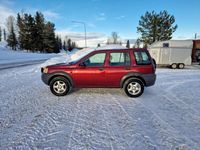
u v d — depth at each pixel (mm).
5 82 9305
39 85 8555
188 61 19516
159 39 36375
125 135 3670
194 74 13414
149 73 6363
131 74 6336
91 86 6574
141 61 6426
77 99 6227
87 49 24672
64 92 6594
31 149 3146
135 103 5820
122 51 6445
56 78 6547
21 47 68875
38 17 66125
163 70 16828
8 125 4070
